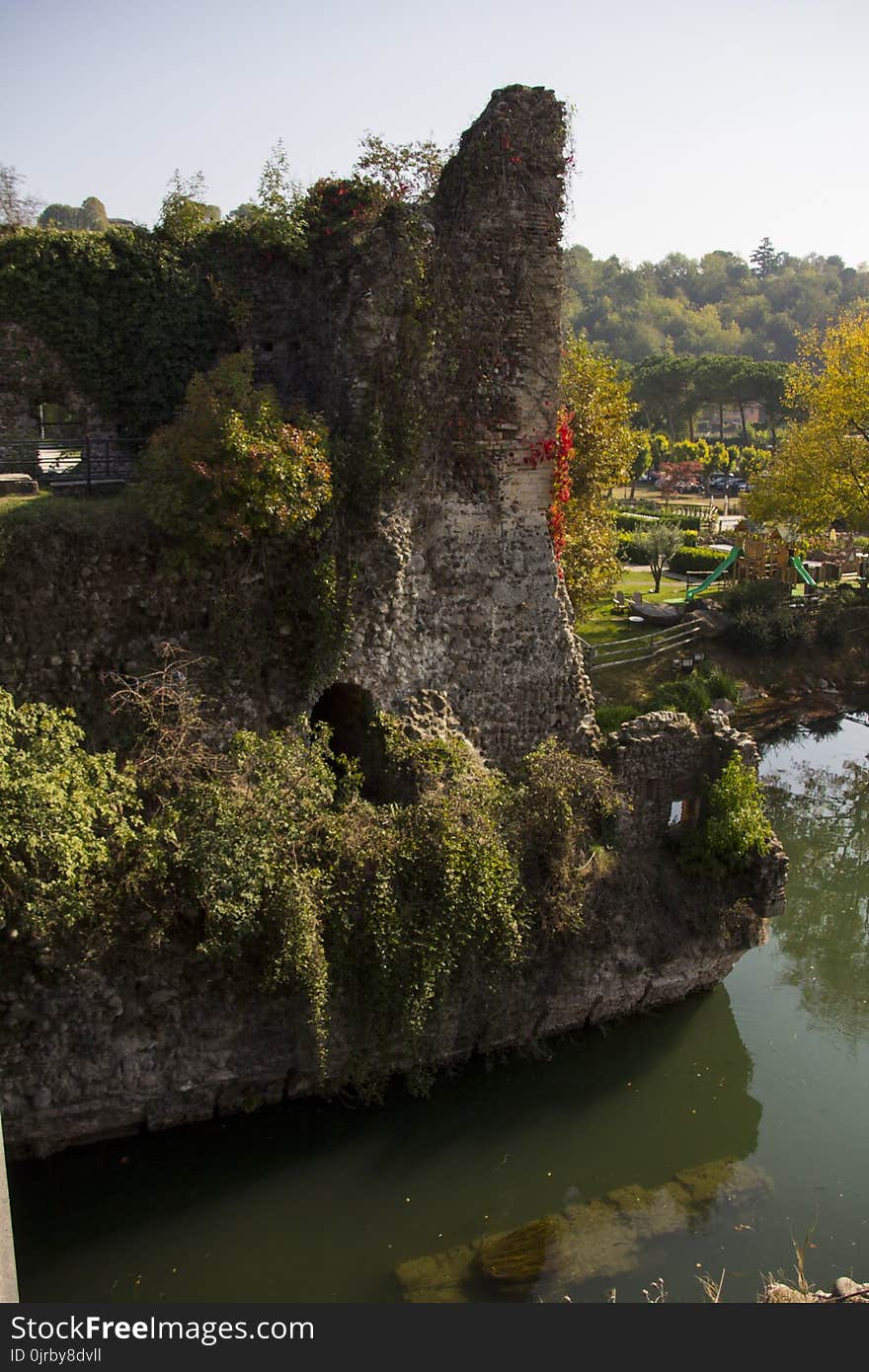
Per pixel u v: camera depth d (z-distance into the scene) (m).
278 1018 15.15
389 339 17.61
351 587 17.12
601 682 32.72
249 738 15.65
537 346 18.72
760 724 35.25
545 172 18.19
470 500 18.67
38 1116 13.99
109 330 19.50
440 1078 16.81
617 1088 17.48
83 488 18.86
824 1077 18.16
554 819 17.28
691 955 18.48
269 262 19.80
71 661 15.81
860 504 42.47
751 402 98.00
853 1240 14.42
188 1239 14.27
